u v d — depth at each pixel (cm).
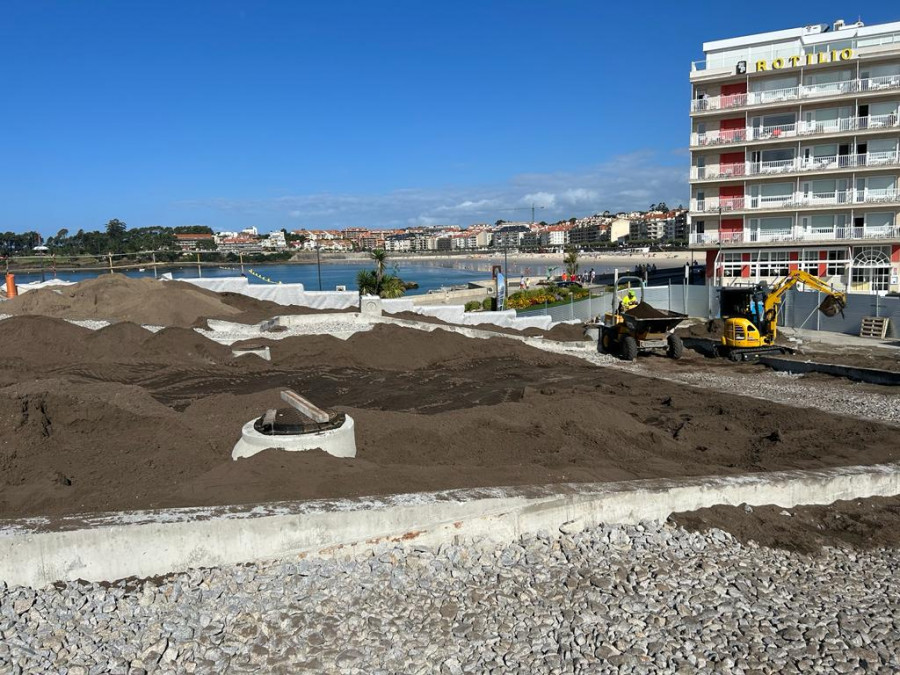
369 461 891
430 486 776
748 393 1628
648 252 15825
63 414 954
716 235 4541
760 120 4400
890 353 2180
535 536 735
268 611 583
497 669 523
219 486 741
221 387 1490
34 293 2145
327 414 910
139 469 830
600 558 701
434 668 522
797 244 4297
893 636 586
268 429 877
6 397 914
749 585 669
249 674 507
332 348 1881
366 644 546
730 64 4653
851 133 4112
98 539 617
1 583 595
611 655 542
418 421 1053
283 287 2697
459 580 650
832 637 581
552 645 555
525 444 1025
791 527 806
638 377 1859
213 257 6819
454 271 14388
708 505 830
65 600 586
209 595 601
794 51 4475
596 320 2825
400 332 2050
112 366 1552
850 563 733
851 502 898
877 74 4172
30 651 518
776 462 1003
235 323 2008
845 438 1167
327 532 669
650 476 893
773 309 2217
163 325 1973
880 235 4147
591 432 1092
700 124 4553
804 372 1919
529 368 1970
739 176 4388
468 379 1759
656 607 617
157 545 631
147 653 526
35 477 788
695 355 2275
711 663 538
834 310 2284
